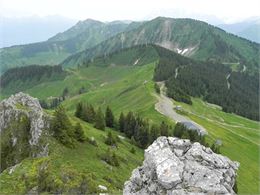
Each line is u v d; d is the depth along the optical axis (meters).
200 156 36.59
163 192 33.91
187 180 33.50
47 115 80.94
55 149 72.81
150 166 36.84
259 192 112.12
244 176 127.56
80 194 56.16
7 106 89.69
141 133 128.38
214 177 33.66
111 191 59.44
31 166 65.12
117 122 144.12
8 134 83.44
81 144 80.62
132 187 36.75
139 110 190.88
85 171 66.62
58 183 56.78
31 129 80.44
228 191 32.84
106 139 101.94
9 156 79.44
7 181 61.59
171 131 148.38
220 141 157.12
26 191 57.44
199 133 159.88
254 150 165.38
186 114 189.75
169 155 36.47
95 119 127.75
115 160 79.88
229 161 37.22
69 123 79.44
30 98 94.88
